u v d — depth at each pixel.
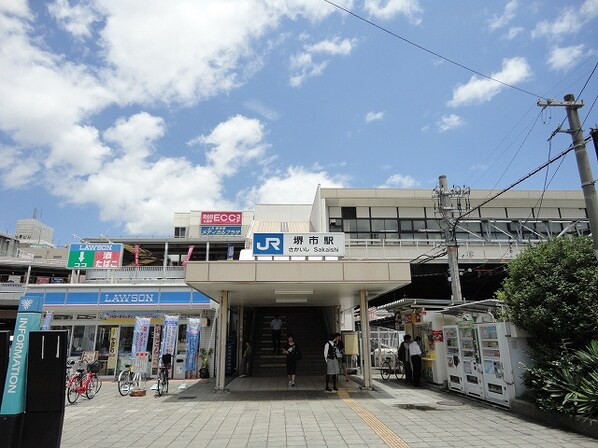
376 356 23.22
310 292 14.48
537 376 8.52
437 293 29.17
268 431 7.99
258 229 33.41
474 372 11.27
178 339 18.47
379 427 8.17
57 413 5.21
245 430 8.12
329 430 7.99
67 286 19.19
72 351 18.62
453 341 12.70
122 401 12.04
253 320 21.64
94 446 7.12
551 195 28.98
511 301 9.48
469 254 23.80
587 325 8.04
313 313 23.08
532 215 29.86
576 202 29.61
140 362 14.24
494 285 27.48
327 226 28.77
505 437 7.26
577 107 9.84
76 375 12.42
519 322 9.41
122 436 7.82
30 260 31.52
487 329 10.59
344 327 24.33
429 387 13.78
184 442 7.32
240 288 13.40
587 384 7.44
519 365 9.62
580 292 8.27
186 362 17.67
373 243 25.80
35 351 5.30
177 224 42.41
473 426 8.15
